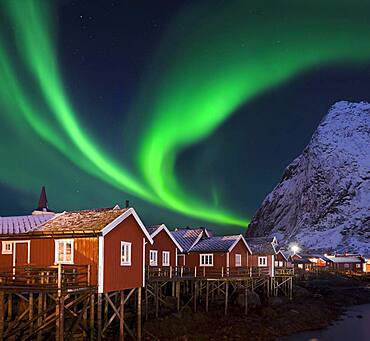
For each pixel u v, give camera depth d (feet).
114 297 119.44
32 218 119.14
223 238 203.72
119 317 104.99
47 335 94.79
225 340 128.98
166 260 171.83
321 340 144.56
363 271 418.51
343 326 170.30
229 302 176.76
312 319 176.65
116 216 105.70
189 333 128.16
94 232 99.35
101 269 98.84
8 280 102.01
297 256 418.51
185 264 199.21
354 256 480.64
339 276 359.87
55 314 91.45
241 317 158.61
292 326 160.04
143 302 131.75
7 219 119.55
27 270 95.91
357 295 270.87
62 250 102.94
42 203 204.33
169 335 121.90
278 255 292.61
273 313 167.22
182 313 138.41
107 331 109.19
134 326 118.83
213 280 164.04
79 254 100.89
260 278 193.06
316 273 352.90
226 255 192.95
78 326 97.66
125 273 107.86
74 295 101.14
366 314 203.62
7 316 96.12
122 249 107.45
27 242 107.04
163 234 171.42
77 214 113.91
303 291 245.65
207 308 157.28
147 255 161.27
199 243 203.31
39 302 92.12
